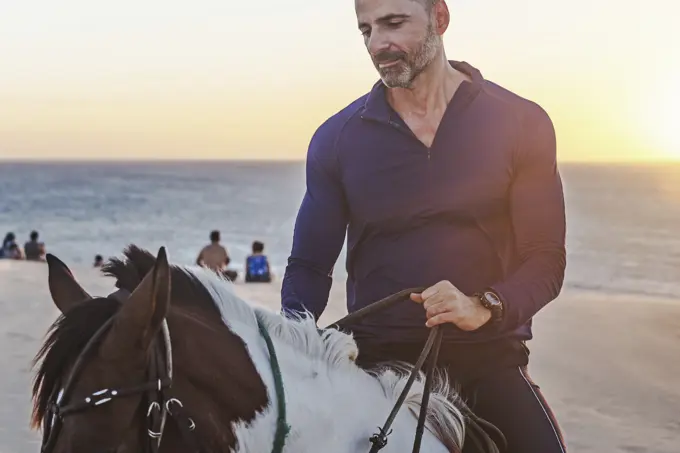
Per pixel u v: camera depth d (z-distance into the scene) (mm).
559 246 3215
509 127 3236
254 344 2494
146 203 88062
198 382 2295
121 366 2113
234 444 2334
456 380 3182
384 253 3275
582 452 8234
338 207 3402
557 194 3268
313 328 2705
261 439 2402
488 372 3197
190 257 45781
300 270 3398
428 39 3162
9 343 11703
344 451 2582
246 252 47156
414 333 3199
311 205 3424
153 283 2080
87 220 68500
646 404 9898
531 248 3211
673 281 33000
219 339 2391
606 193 108688
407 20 3119
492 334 3193
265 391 2438
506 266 3299
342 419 2613
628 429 8992
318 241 3396
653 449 8336
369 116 3287
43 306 14844
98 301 2215
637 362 12078
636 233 56781
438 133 3217
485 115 3240
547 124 3314
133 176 158625
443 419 2941
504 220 3285
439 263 3211
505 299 2941
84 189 113062
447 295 2854
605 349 12961
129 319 2088
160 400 2154
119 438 2088
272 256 45281
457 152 3213
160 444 2188
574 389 10594
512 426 3105
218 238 20641
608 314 16609
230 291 2537
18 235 57281
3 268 21828
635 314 16641
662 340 13742
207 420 2275
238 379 2375
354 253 3359
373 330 3260
